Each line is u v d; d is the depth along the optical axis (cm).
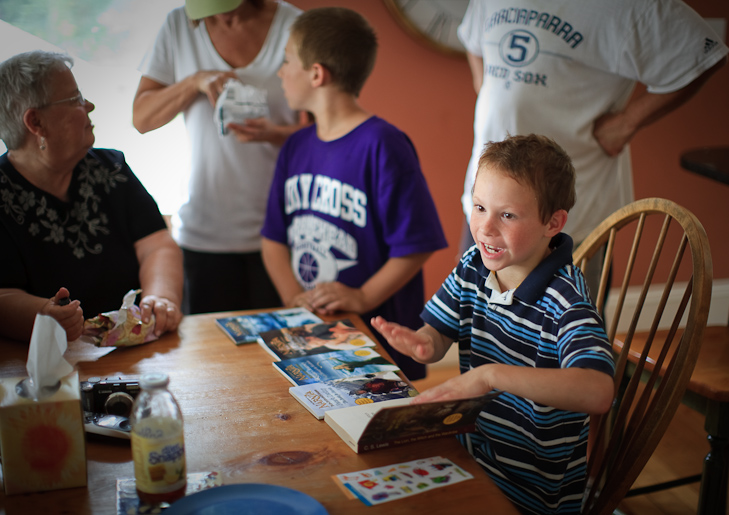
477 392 83
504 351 102
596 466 152
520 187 89
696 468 199
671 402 93
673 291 302
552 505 98
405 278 158
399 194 156
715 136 297
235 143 184
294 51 161
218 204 189
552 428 96
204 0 158
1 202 118
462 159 268
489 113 184
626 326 301
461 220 274
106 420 87
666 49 163
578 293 92
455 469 79
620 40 165
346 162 159
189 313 200
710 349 145
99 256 131
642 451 95
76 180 128
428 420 81
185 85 166
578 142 178
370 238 162
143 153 161
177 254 142
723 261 313
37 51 112
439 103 259
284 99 189
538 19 170
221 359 112
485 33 187
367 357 112
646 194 297
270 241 179
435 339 108
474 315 106
